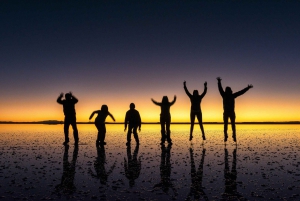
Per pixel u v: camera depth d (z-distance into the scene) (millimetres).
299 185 5125
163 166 7156
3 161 8008
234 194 4562
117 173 6324
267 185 5141
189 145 12227
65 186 5160
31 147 11656
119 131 26625
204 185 5184
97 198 4391
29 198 4375
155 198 4387
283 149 10633
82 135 19812
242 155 9039
